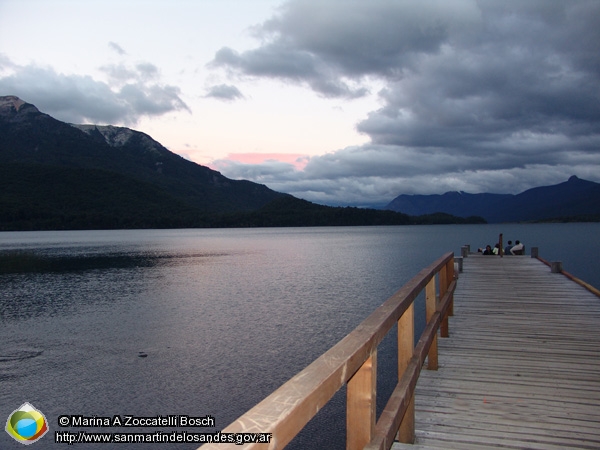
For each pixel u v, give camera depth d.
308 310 16.59
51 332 14.39
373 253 49.62
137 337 13.44
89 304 19.39
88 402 8.80
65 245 70.25
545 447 3.33
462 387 4.55
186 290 22.83
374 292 20.80
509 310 8.23
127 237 104.94
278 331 13.51
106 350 12.17
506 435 3.53
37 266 37.56
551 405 4.08
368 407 1.99
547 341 6.19
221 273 30.66
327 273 29.70
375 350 2.06
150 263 39.22
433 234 119.00
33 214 151.38
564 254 44.72
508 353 5.66
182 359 11.12
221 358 11.06
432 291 4.89
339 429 7.48
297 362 10.61
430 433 3.57
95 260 42.72
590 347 5.89
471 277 12.51
